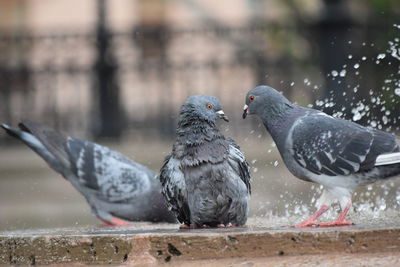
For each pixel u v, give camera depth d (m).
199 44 19.09
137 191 9.79
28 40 18.50
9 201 15.77
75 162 10.09
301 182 14.03
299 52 17.78
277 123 7.25
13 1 24.20
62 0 24.33
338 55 16.53
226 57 18.47
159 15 24.28
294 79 17.55
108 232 6.26
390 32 16.56
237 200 6.94
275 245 5.67
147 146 17.78
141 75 18.23
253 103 7.36
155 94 18.42
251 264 5.59
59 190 16.05
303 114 7.18
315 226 6.40
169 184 7.04
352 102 15.49
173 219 9.76
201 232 5.88
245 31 18.02
